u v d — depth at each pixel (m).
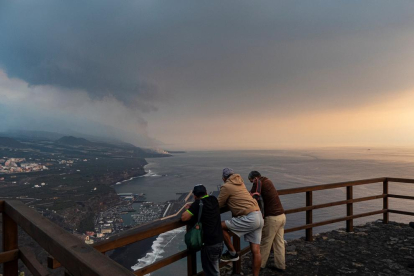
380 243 5.36
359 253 4.89
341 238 5.71
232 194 3.64
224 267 4.45
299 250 5.09
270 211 4.20
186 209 3.12
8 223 2.30
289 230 5.15
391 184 65.75
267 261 4.63
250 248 4.03
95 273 1.04
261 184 4.24
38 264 1.91
